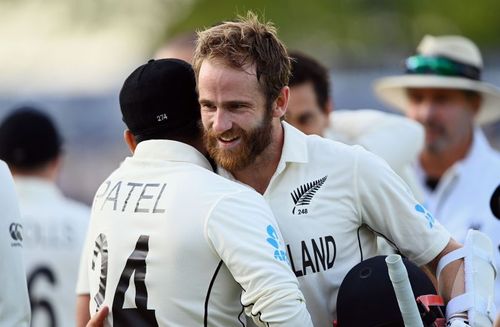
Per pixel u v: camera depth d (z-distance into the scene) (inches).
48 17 2652.6
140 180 502.6
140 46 2618.1
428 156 834.8
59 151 810.2
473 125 832.3
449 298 510.0
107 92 1898.4
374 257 498.9
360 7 2593.5
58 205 798.5
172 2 2645.2
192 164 496.1
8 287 530.6
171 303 479.2
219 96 478.3
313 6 2564.0
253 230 470.6
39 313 778.2
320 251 502.6
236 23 490.6
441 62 821.2
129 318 488.7
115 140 1681.8
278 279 464.1
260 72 480.7
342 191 507.5
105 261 500.4
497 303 684.1
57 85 2335.1
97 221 512.4
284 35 2549.2
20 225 546.0
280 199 506.0
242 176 510.6
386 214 508.1
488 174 747.4
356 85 1651.1
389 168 515.2
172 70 504.4
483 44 2640.3
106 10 2645.2
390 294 483.2
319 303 502.9
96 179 1669.5
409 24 2605.8
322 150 514.6
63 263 788.0
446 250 515.8
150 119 504.4
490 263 517.7
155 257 482.9
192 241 475.5
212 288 477.7
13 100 1753.2
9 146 794.8
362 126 703.7
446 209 753.6
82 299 552.4
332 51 2559.1
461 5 2630.4
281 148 509.4
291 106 682.8
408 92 844.0
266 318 462.9
